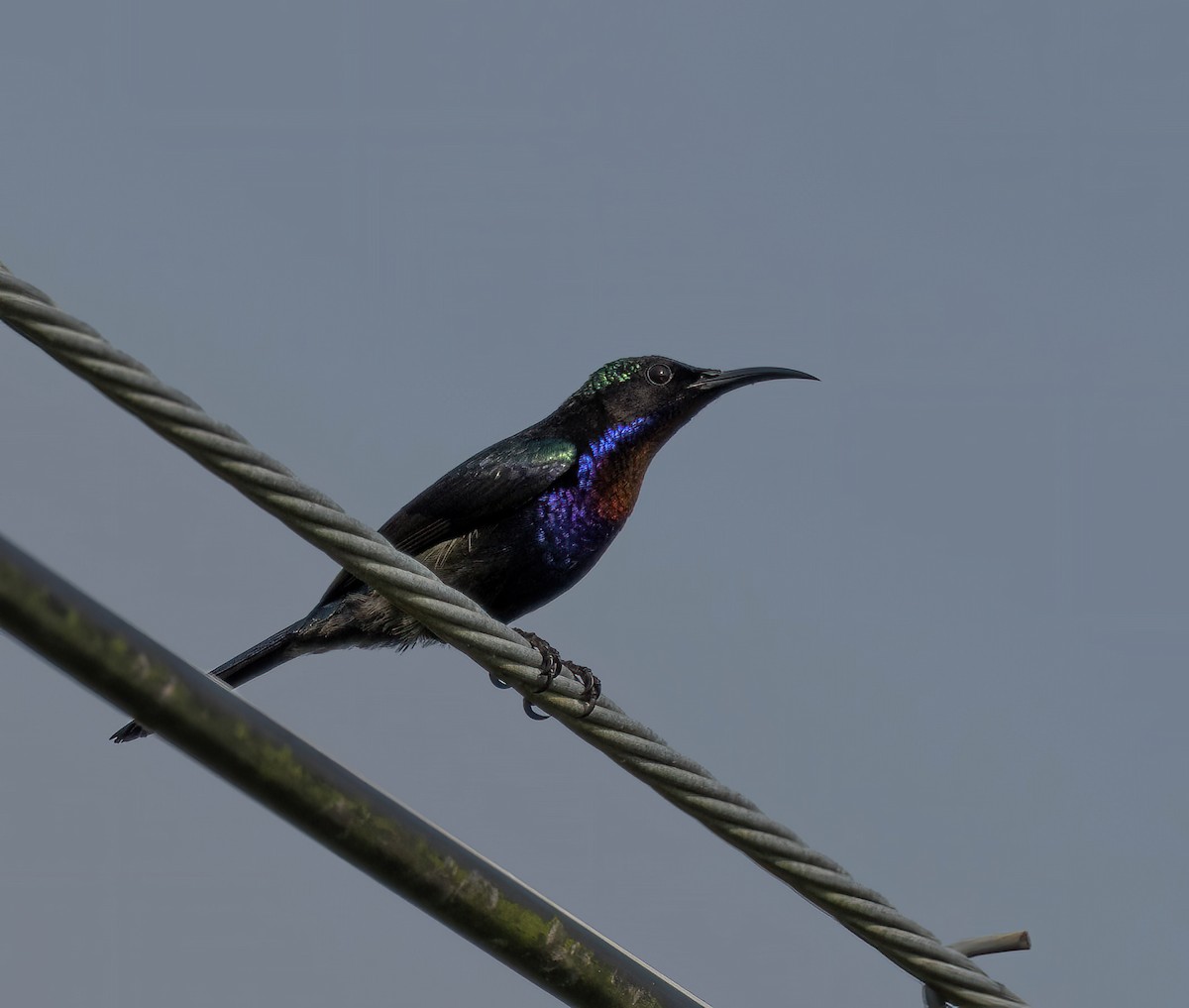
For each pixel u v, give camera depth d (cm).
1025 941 1035
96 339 863
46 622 761
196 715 805
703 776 990
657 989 947
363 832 860
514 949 911
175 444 900
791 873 996
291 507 922
